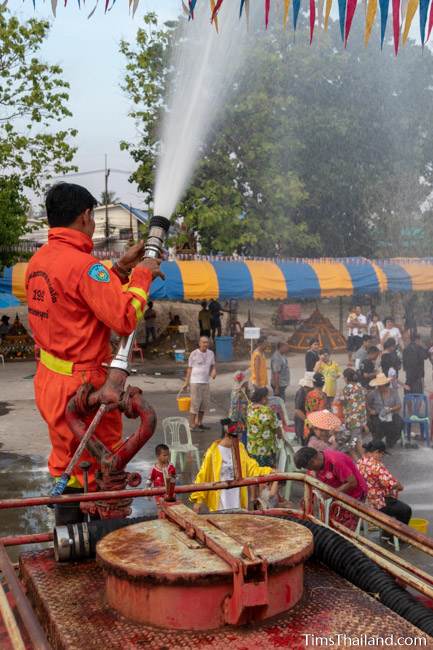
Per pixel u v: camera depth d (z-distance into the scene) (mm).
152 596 1803
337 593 2047
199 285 22344
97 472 2818
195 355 14172
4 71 21906
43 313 2836
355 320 23750
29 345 26484
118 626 1821
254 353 14273
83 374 2832
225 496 7164
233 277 22797
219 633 1766
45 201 2951
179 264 22891
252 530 2051
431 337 26281
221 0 2279
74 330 2812
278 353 14805
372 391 12508
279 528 2070
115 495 2516
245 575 1741
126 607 1865
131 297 2688
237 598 1745
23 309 35781
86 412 2803
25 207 22969
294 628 1812
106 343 2918
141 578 1781
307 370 16172
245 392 11234
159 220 2742
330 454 7379
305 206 26219
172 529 2100
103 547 1952
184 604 1775
